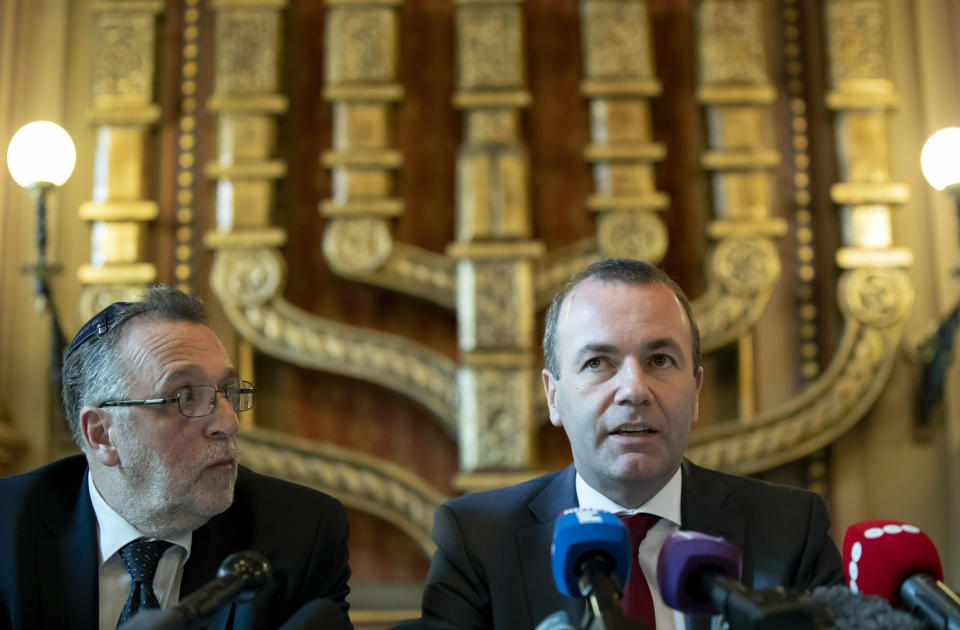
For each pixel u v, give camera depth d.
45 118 4.08
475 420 3.77
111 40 4.09
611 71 4.05
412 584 3.79
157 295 1.80
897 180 4.11
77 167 4.07
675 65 4.17
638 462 1.66
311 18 4.21
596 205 3.96
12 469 3.78
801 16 4.21
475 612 1.80
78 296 3.97
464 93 4.02
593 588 1.18
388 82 4.05
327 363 3.87
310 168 4.11
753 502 1.88
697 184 4.09
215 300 3.91
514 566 1.82
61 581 1.71
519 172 3.96
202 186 4.07
